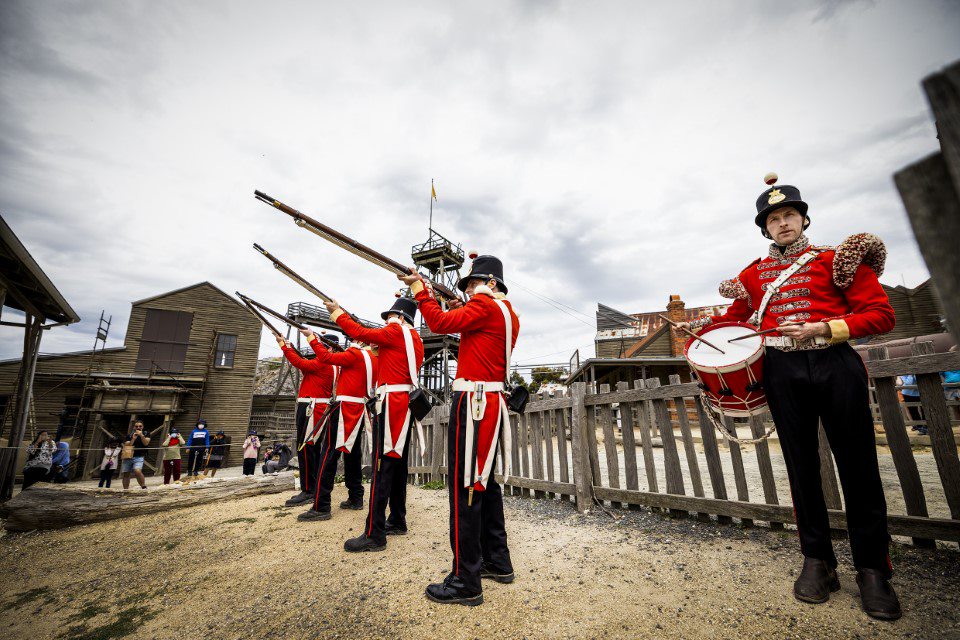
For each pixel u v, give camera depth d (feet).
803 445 6.75
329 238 9.67
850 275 6.49
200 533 12.51
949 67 1.96
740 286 8.20
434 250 87.97
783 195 7.17
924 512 7.86
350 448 12.98
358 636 6.30
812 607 6.23
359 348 13.74
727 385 7.39
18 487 46.39
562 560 8.70
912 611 5.95
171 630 6.90
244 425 69.87
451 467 7.73
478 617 6.59
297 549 10.39
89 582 9.26
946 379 23.57
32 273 22.71
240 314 73.51
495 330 8.00
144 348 66.85
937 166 2.02
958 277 1.89
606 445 12.93
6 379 58.39
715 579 7.35
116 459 36.76
